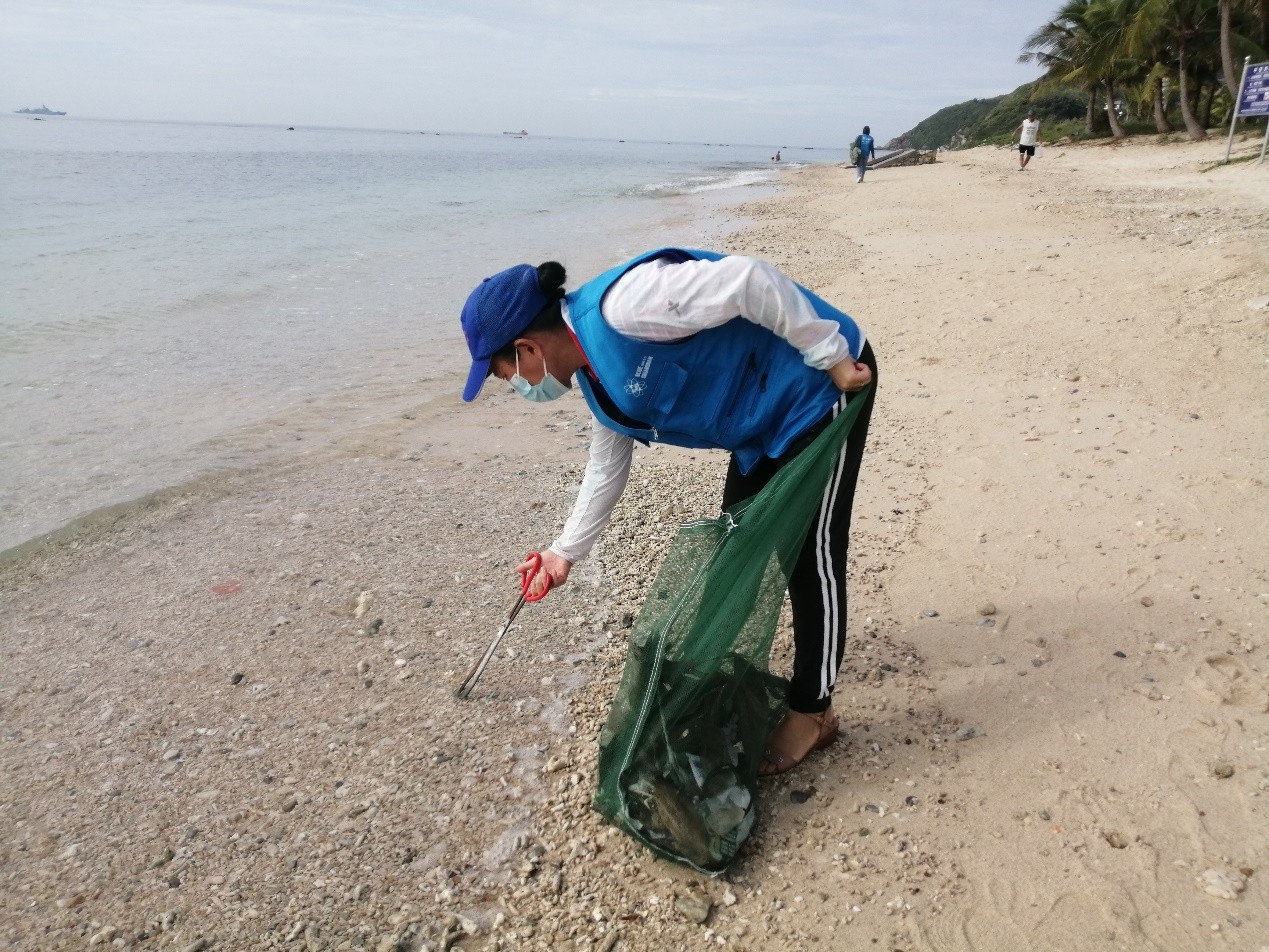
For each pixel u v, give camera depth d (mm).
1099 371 5887
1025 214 14227
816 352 2162
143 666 3406
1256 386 5211
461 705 3109
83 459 5359
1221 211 11773
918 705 2979
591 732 2951
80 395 6469
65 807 2719
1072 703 2910
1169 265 7891
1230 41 27953
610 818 2539
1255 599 3342
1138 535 3883
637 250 13297
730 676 2555
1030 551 3867
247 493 4934
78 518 4625
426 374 7152
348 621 3650
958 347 6867
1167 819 2434
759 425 2330
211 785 2789
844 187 27000
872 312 8344
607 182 34000
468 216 18547
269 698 3191
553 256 12703
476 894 2373
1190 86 30875
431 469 5277
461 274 11297
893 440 5312
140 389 6633
